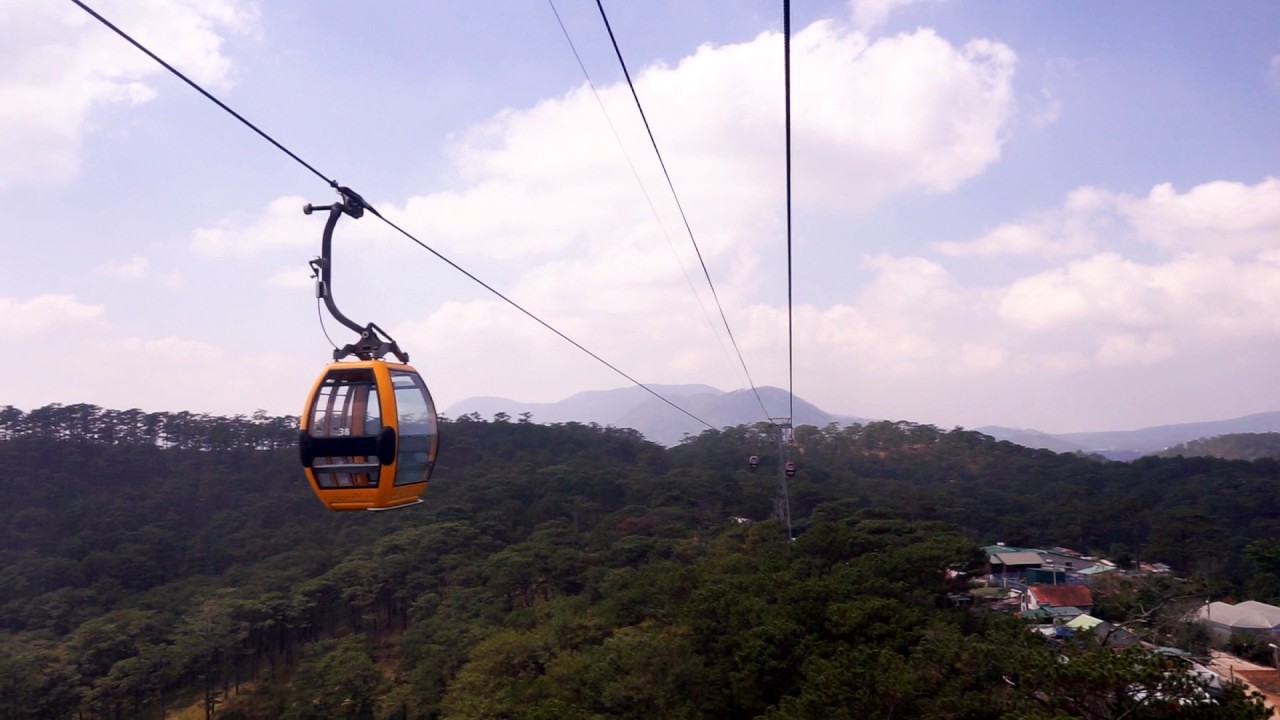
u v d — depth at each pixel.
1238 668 28.95
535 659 33.44
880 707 17.75
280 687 38.69
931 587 31.84
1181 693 13.34
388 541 52.50
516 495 66.31
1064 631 29.94
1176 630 30.66
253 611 41.25
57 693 34.50
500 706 28.20
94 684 35.69
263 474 68.19
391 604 50.28
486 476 72.88
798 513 68.44
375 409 9.34
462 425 94.88
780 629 25.25
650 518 60.00
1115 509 57.50
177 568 52.06
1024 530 58.34
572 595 45.41
